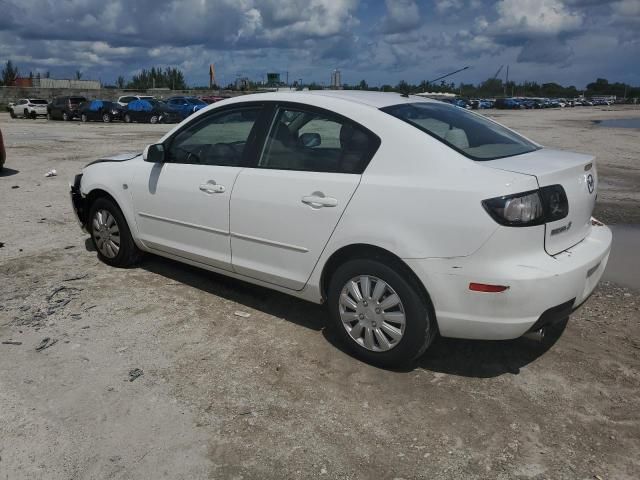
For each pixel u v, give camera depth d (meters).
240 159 4.20
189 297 4.75
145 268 5.45
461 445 2.90
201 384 3.42
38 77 66.69
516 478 2.67
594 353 3.85
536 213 3.10
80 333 4.04
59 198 8.86
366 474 2.69
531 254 3.13
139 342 3.93
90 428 2.98
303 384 3.44
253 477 2.66
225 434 2.96
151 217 4.86
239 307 4.57
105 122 33.41
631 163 14.30
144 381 3.44
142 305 4.57
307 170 3.79
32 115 38.06
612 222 7.86
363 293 3.57
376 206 3.40
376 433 2.99
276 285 4.11
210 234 4.40
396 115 3.60
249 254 4.16
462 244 3.12
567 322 4.34
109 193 5.19
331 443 2.90
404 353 3.46
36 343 3.88
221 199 4.23
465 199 3.10
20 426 2.99
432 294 3.26
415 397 3.32
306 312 4.50
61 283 5.01
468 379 3.52
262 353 3.81
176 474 2.66
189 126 4.64
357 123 3.63
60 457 2.76
